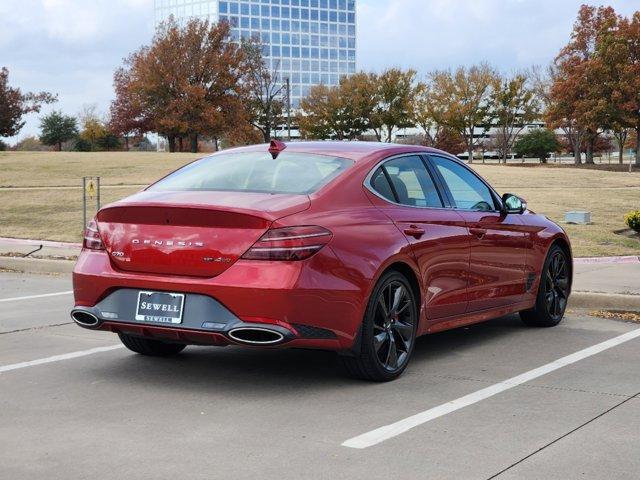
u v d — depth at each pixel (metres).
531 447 4.00
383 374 5.32
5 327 7.43
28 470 3.67
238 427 4.36
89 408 4.74
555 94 69.12
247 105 79.62
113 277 5.15
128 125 79.81
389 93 82.06
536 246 7.13
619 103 64.44
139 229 5.14
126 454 3.90
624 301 8.45
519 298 6.95
